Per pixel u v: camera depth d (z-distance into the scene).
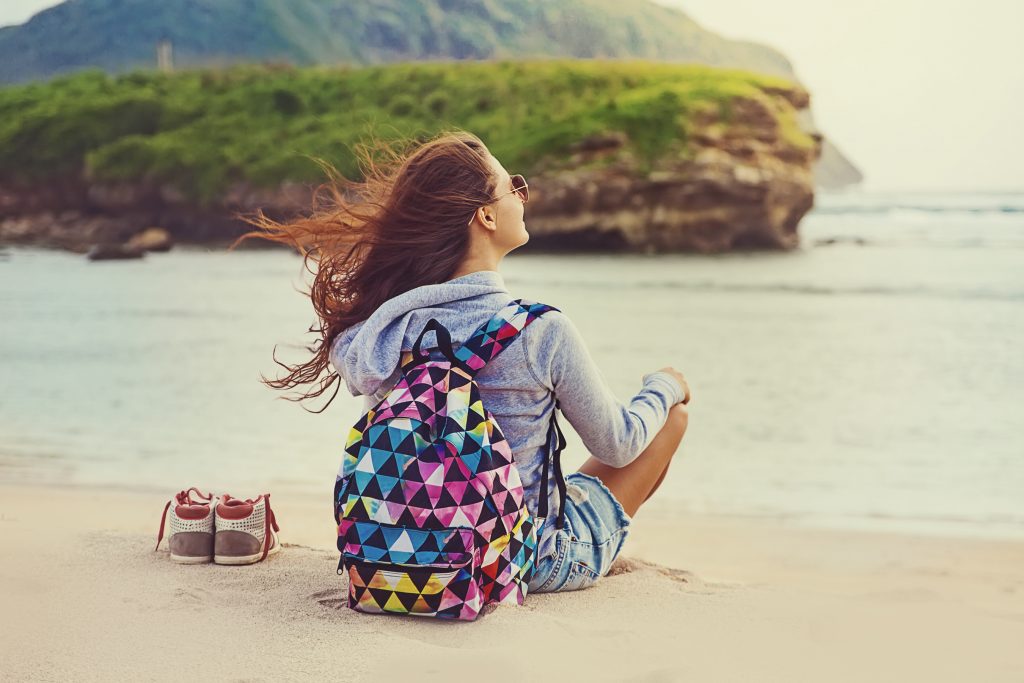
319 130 60.66
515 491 2.09
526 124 60.53
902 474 6.59
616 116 44.12
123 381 9.83
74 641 2.01
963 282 23.77
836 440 7.67
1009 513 5.57
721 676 1.91
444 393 2.04
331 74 68.06
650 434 2.34
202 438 7.21
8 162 58.34
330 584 2.51
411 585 2.04
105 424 7.72
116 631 2.08
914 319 16.91
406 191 2.21
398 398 2.05
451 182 2.20
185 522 2.72
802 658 2.06
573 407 2.19
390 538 2.02
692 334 15.15
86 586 2.45
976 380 10.62
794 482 6.35
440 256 2.21
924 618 2.50
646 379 2.57
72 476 6.00
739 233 42.19
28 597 2.34
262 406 8.47
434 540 2.00
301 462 6.48
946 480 6.43
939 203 69.50
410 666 1.84
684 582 2.75
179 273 27.03
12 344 12.75
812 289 23.36
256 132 61.06
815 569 4.28
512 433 2.14
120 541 2.99
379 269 2.23
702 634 2.18
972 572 4.23
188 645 1.98
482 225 2.23
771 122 43.75
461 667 1.84
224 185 56.81
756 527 5.22
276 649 1.94
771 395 9.73
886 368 11.57
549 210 42.53
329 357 2.33
